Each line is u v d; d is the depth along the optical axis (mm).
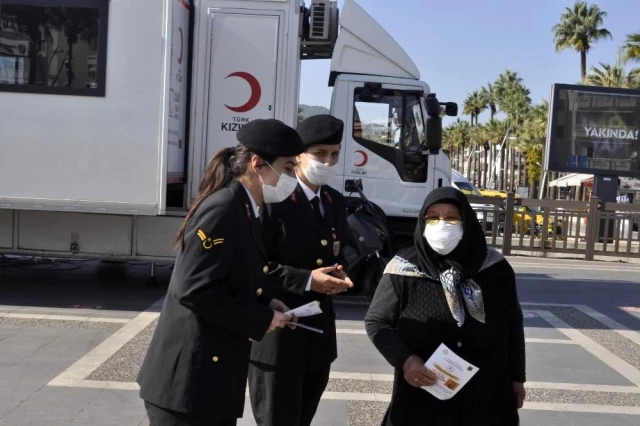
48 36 7820
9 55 7812
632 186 30594
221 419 2816
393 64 9383
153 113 7805
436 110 8883
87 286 9477
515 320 3137
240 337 2881
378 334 3047
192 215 2855
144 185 7852
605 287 11562
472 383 2955
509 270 3074
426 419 2979
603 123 18469
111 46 7793
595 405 5496
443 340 2955
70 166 7840
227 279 2857
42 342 6598
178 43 8164
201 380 2777
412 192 9352
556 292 10906
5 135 7828
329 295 3650
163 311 2922
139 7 7766
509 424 3031
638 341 7750
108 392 5301
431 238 2939
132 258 8445
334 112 9297
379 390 5629
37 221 8414
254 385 3555
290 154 3008
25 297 8609
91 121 7820
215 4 8383
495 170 82750
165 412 2820
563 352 7141
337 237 3699
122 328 7242
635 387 6020
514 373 3158
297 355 3486
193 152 8477
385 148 9312
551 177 58125
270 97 8406
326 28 9188
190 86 8586
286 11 8352
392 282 3066
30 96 7805
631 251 16375
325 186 3824
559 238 16453
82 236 8422
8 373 5660
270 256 3551
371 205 8641
